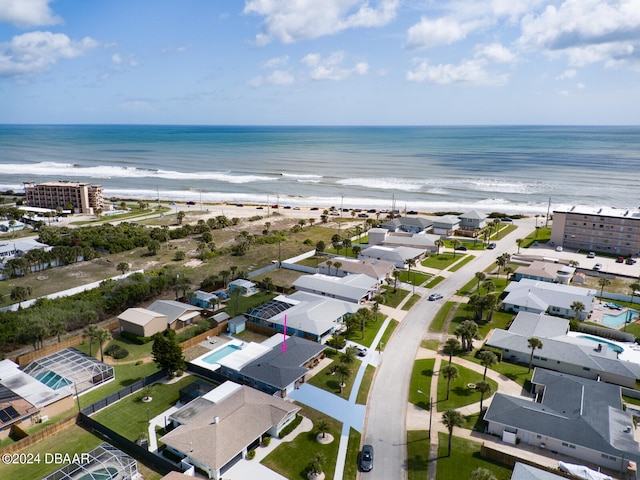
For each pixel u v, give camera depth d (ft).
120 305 326.03
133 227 561.02
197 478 170.60
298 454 185.06
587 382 223.10
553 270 395.14
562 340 267.18
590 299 329.31
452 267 435.53
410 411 216.13
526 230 586.86
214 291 361.51
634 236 472.85
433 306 342.64
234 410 195.93
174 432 184.96
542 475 163.53
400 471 177.68
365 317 294.66
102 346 277.23
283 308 310.65
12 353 265.75
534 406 203.41
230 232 572.92
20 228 574.97
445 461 182.80
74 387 225.35
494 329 291.38
